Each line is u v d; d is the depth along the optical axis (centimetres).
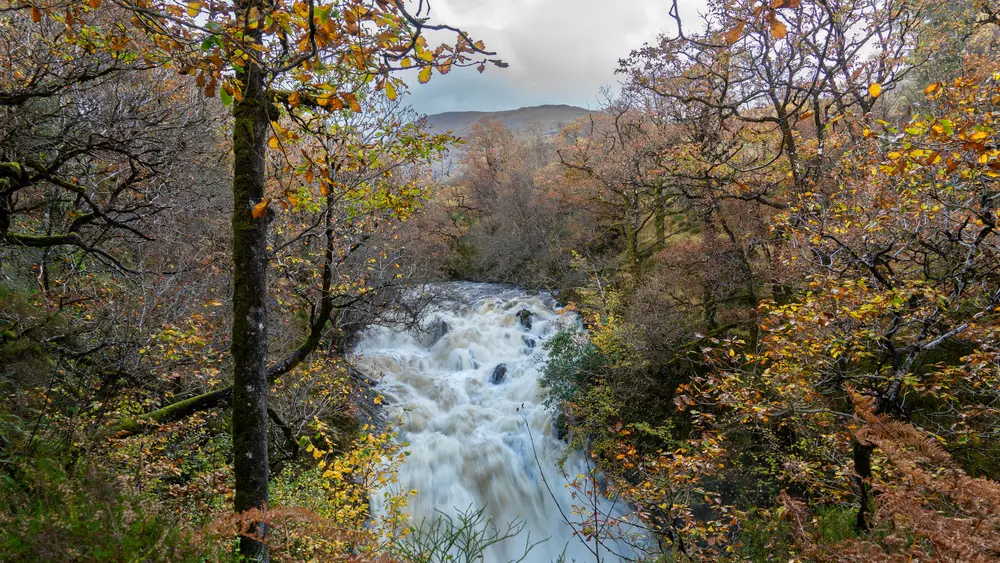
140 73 688
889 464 521
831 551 342
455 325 2041
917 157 492
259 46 285
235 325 439
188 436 734
